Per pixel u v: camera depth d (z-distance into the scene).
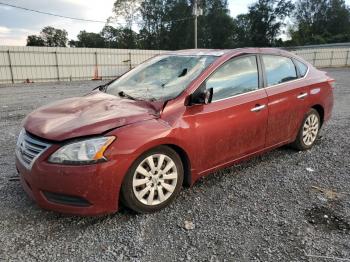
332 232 3.02
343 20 93.69
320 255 2.70
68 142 2.91
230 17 79.25
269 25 83.44
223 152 3.87
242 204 3.55
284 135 4.70
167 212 3.38
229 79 3.95
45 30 76.81
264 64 4.43
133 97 3.84
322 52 41.44
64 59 27.55
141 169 3.19
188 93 3.56
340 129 6.76
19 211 3.35
